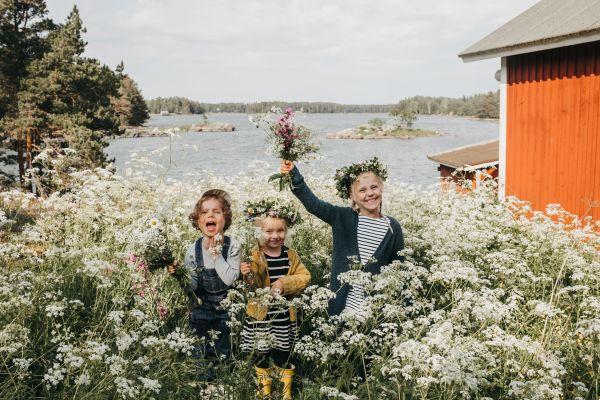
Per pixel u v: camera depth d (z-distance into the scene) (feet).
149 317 14.25
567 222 31.91
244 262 14.39
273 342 13.55
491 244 23.06
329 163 30.48
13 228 23.17
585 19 29.89
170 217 20.53
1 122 84.02
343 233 16.19
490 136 400.26
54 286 15.75
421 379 10.83
